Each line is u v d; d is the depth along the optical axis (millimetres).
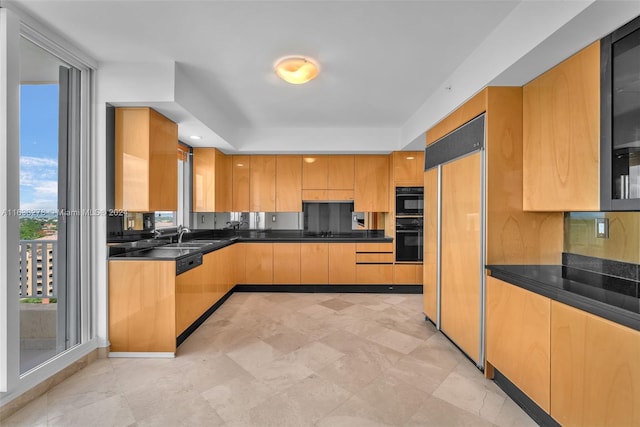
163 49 2217
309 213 4953
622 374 1185
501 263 2160
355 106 3410
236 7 1740
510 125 2150
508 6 1732
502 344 1962
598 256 1883
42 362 2055
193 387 2018
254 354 2502
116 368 2273
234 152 4520
